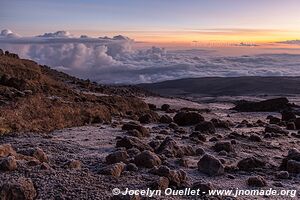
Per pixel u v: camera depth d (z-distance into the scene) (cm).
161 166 1178
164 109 5025
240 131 2581
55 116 2314
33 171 1083
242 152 1773
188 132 2364
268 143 2061
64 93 3484
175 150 1556
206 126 2395
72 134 2036
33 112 2253
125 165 1223
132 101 4431
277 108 5675
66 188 982
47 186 985
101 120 2619
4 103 2306
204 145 1870
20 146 1562
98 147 1655
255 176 1255
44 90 3284
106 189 1009
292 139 2297
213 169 1296
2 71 3938
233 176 1297
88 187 1005
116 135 2027
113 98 4209
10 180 969
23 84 3108
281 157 1714
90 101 3459
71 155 1456
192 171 1323
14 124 1952
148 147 1608
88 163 1330
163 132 2244
